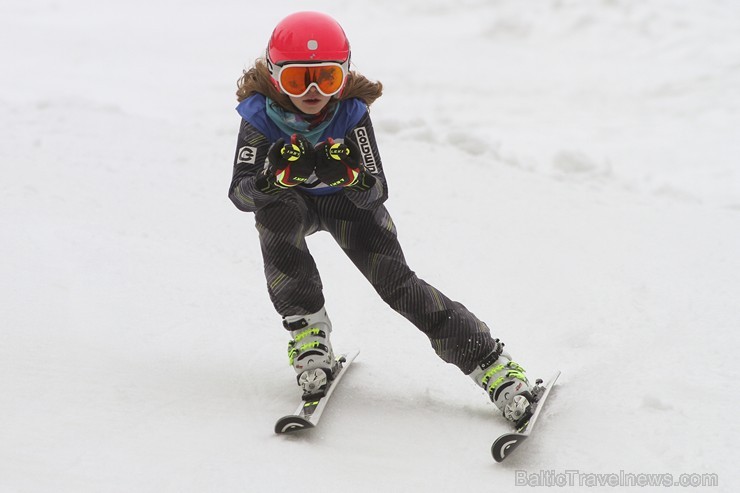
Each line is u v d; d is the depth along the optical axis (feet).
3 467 21.89
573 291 38.55
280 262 26.05
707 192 73.15
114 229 42.27
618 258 43.11
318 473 22.77
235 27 161.27
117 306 32.91
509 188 54.80
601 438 24.88
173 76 128.06
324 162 23.49
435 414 26.84
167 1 180.14
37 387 26.12
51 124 62.18
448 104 116.06
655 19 145.18
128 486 21.48
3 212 42.19
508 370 25.77
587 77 126.41
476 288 39.52
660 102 113.50
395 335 33.83
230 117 106.83
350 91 25.46
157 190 49.67
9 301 31.76
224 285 36.81
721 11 148.05
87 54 137.69
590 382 28.96
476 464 23.70
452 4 164.14
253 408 26.35
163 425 24.77
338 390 28.25
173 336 31.14
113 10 173.17
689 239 46.32
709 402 26.76
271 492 21.65
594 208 52.19
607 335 33.45
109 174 51.65
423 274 41.01
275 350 30.99
